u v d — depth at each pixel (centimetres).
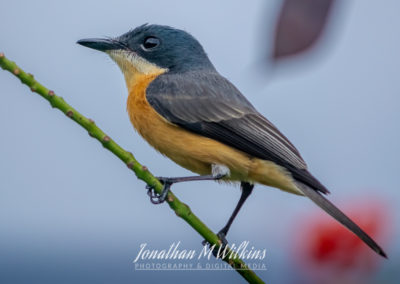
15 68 586
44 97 607
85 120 635
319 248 564
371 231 574
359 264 556
